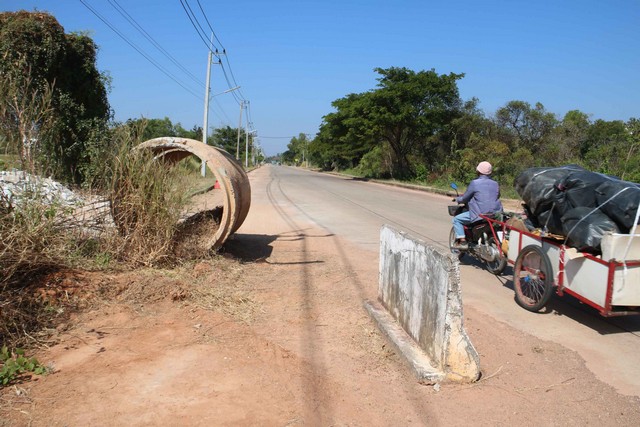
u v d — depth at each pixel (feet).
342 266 25.79
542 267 19.12
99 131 43.06
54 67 43.96
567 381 13.60
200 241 24.23
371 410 11.78
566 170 20.01
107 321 15.94
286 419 11.14
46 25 43.34
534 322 18.22
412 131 117.91
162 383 12.38
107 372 12.78
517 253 21.20
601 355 15.38
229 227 24.27
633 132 63.05
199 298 18.54
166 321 16.35
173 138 24.44
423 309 14.38
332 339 15.98
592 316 18.97
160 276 19.79
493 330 17.31
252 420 11.00
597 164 65.98
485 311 19.40
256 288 21.03
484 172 25.48
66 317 15.75
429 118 112.98
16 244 16.67
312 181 127.75
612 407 12.28
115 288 17.90
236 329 16.20
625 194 16.51
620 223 16.71
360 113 124.26
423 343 14.35
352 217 47.24
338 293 20.89
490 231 24.59
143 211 21.57
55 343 14.28
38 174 19.15
